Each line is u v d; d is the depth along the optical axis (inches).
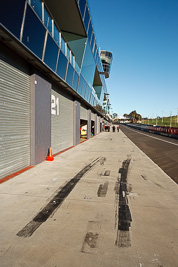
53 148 359.3
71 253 85.0
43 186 176.4
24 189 167.3
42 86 279.7
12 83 206.2
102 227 107.8
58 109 385.1
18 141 225.8
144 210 132.5
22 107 232.5
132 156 356.8
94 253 85.3
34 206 133.6
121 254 85.1
